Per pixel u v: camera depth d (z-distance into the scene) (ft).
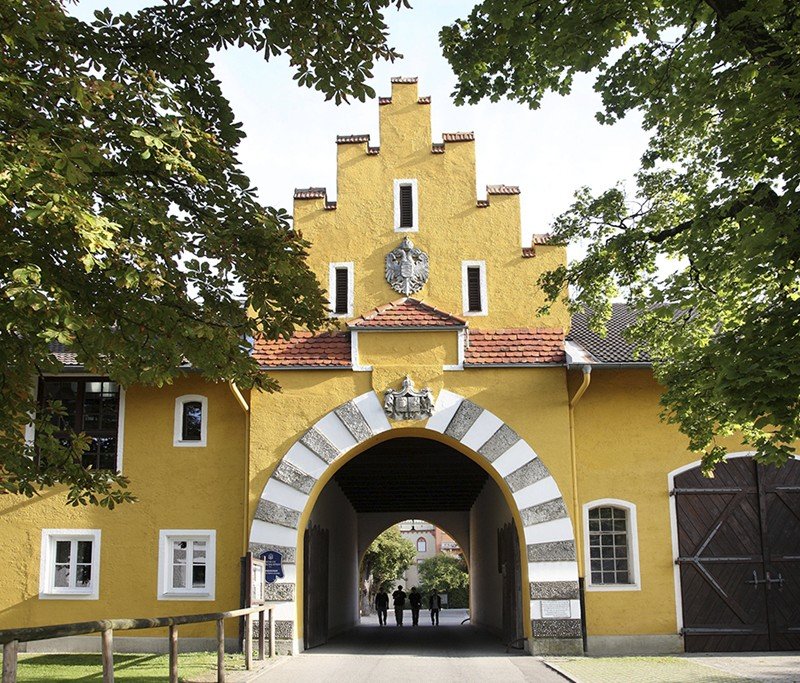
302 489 55.36
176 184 35.91
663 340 46.47
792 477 56.08
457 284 58.49
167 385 58.54
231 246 35.37
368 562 190.60
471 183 59.88
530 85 40.24
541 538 54.44
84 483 38.37
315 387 56.59
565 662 48.70
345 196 59.77
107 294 33.50
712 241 38.14
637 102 39.06
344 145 60.64
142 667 45.55
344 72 35.68
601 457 56.34
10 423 36.04
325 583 69.41
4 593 56.24
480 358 56.59
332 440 55.98
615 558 55.88
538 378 56.49
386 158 60.34
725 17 33.06
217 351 36.01
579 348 57.16
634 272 44.96
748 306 42.34
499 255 58.90
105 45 35.40
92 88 30.66
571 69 38.60
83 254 30.35
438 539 294.66
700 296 42.78
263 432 56.13
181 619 31.40
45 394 55.62
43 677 41.52
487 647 60.54
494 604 79.10
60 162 26.81
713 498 55.88
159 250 33.91
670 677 42.04
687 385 41.75
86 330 32.32
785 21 31.24
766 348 30.12
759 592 54.60
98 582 56.18
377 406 56.18
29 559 56.59
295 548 54.70
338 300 58.49
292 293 37.24
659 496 55.83
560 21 35.96
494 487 76.48
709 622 54.19
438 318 56.90
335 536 82.38
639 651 53.62
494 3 35.63
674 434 56.59
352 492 92.84
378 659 50.65
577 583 53.57
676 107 36.29
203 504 56.95
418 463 76.69
